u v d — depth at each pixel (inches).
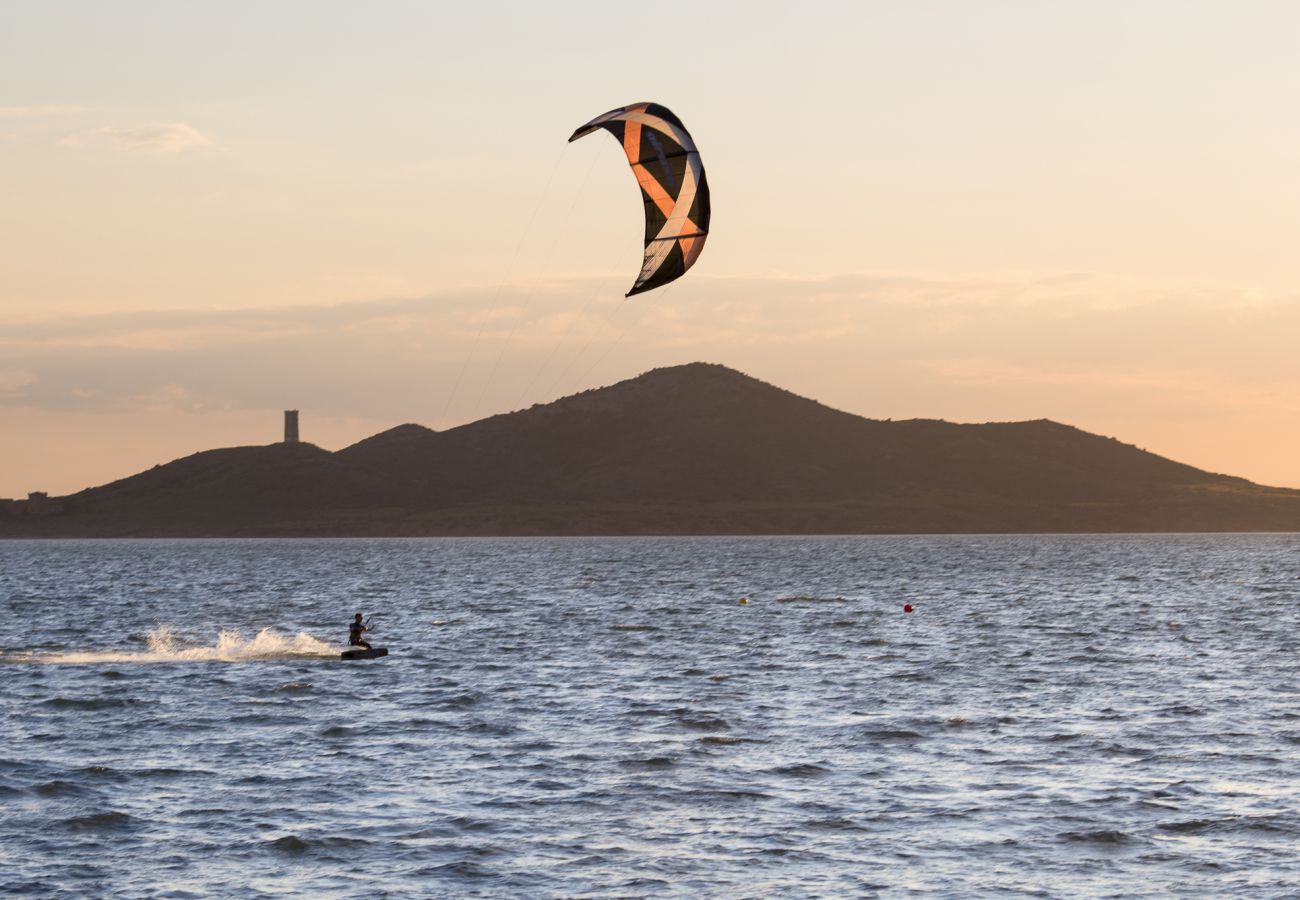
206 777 2522.1
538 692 3666.3
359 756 2726.4
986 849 2031.3
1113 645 5078.7
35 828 2153.1
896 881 1884.8
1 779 2501.2
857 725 3093.0
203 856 2001.7
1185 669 4247.0
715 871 1929.1
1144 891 1840.6
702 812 2252.7
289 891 1845.5
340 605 7780.5
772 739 2908.5
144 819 2209.6
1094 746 2819.9
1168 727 3058.6
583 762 2657.5
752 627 5984.3
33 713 3275.1
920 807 2281.0
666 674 4106.8
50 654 4726.9
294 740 2906.0
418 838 2092.8
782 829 2145.7
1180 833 2113.7
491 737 2938.0
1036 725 3090.6
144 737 2947.8
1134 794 2368.4
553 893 1838.1
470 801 2327.8
